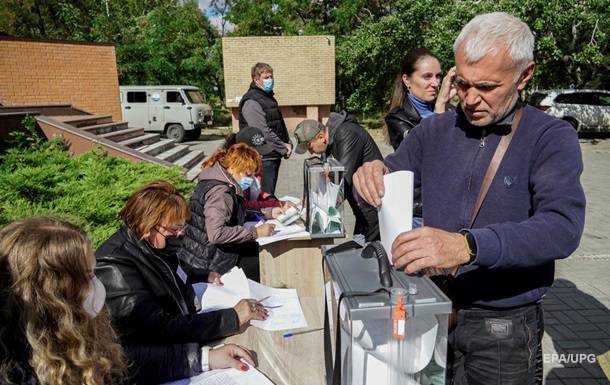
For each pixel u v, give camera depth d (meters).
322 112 17.73
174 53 20.64
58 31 20.62
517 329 1.38
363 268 1.12
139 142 10.37
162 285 1.93
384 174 1.20
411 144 1.57
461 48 1.23
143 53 20.56
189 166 10.47
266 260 2.76
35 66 11.24
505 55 1.17
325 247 1.27
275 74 16.94
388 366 0.99
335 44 18.66
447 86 2.43
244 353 1.66
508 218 1.32
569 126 1.25
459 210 1.39
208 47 22.19
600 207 7.27
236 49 16.62
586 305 4.01
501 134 1.32
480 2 12.08
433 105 2.80
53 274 1.15
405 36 15.07
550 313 3.88
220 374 1.56
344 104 20.48
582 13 11.70
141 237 1.93
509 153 1.30
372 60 16.66
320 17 21.95
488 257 1.03
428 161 1.50
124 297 1.80
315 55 16.92
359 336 0.97
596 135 15.29
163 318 1.82
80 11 20.94
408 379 1.00
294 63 16.92
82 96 12.05
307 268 2.82
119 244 1.92
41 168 4.44
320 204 2.65
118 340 1.57
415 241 1.00
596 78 17.91
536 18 11.55
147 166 5.98
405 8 14.93
